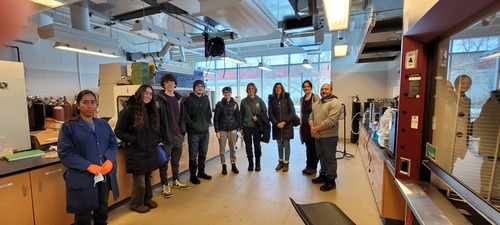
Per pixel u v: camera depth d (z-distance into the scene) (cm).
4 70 246
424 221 112
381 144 241
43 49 493
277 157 463
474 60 110
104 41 361
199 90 328
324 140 299
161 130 272
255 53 799
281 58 818
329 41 708
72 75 549
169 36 372
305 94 366
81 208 183
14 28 33
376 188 256
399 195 212
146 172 248
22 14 34
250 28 292
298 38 454
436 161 138
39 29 300
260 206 265
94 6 374
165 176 291
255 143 380
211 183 331
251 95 377
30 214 194
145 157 245
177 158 314
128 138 236
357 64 587
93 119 200
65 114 381
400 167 159
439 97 139
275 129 374
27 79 467
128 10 394
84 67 573
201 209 260
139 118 239
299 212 135
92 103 191
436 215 117
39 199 200
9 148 231
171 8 360
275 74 834
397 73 458
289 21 370
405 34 144
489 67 100
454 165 122
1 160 210
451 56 128
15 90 254
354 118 571
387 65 559
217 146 466
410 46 148
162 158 262
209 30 453
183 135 321
